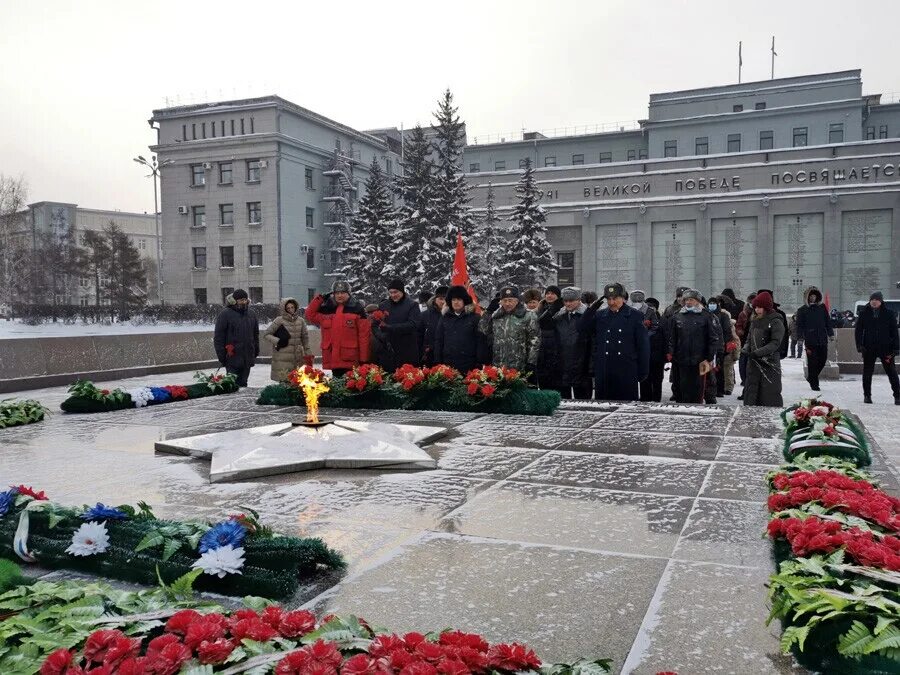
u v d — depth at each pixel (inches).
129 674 77.4
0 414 314.5
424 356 423.5
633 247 1915.6
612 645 98.8
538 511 165.8
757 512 163.6
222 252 2174.0
